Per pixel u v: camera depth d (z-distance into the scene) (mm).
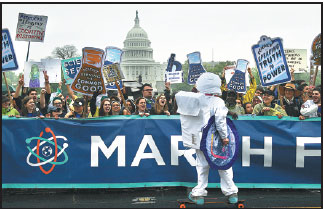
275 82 6621
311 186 5715
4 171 5484
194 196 4848
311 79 7148
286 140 5723
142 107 6164
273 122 5715
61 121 5582
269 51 6629
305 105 5812
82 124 5605
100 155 5621
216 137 4750
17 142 5516
